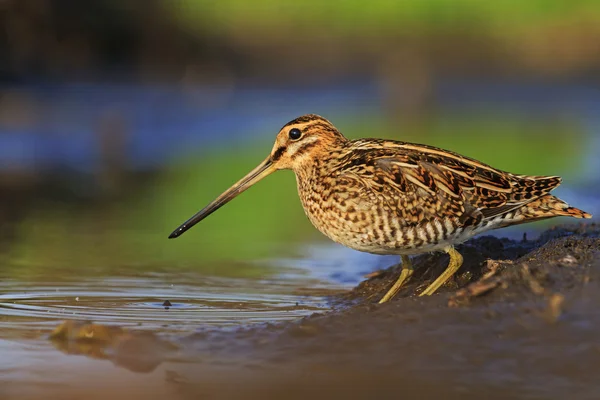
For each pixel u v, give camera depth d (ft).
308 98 95.45
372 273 39.83
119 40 89.66
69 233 49.29
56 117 75.97
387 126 82.53
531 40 118.32
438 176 34.37
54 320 32.27
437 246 34.71
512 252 37.24
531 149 71.72
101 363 27.25
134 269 41.73
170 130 78.84
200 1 102.01
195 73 93.45
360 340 27.66
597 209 53.78
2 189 60.18
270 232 51.70
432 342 27.14
